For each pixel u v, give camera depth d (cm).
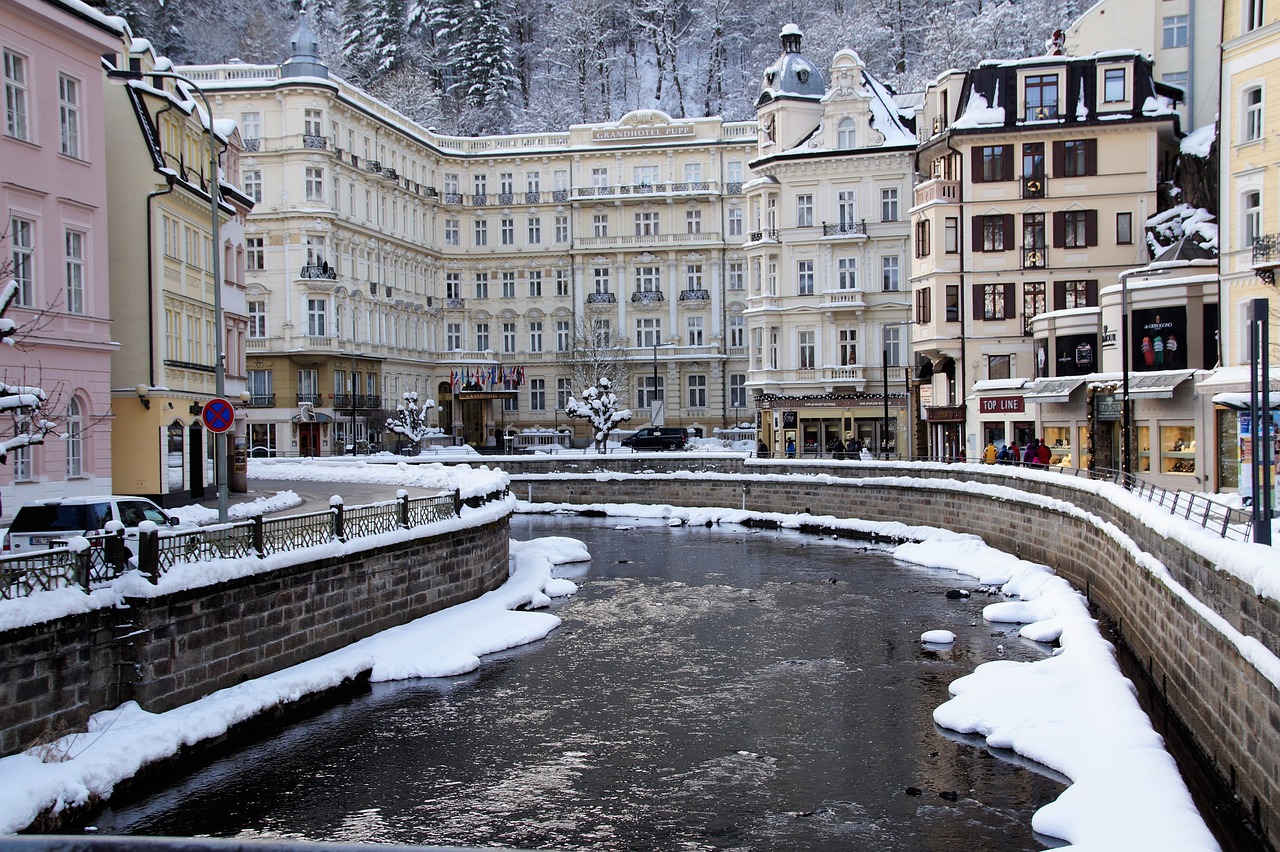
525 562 3994
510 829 1647
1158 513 2331
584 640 2894
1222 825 1633
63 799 1571
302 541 2370
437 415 9112
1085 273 5347
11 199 2745
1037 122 5341
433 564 2964
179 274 3969
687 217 9094
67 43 2973
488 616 2994
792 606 3338
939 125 5878
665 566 4228
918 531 4697
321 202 7481
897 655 2683
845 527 5112
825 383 6525
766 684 2436
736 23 12156
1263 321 1797
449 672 2491
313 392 7506
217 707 1970
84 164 3045
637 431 8038
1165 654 2178
